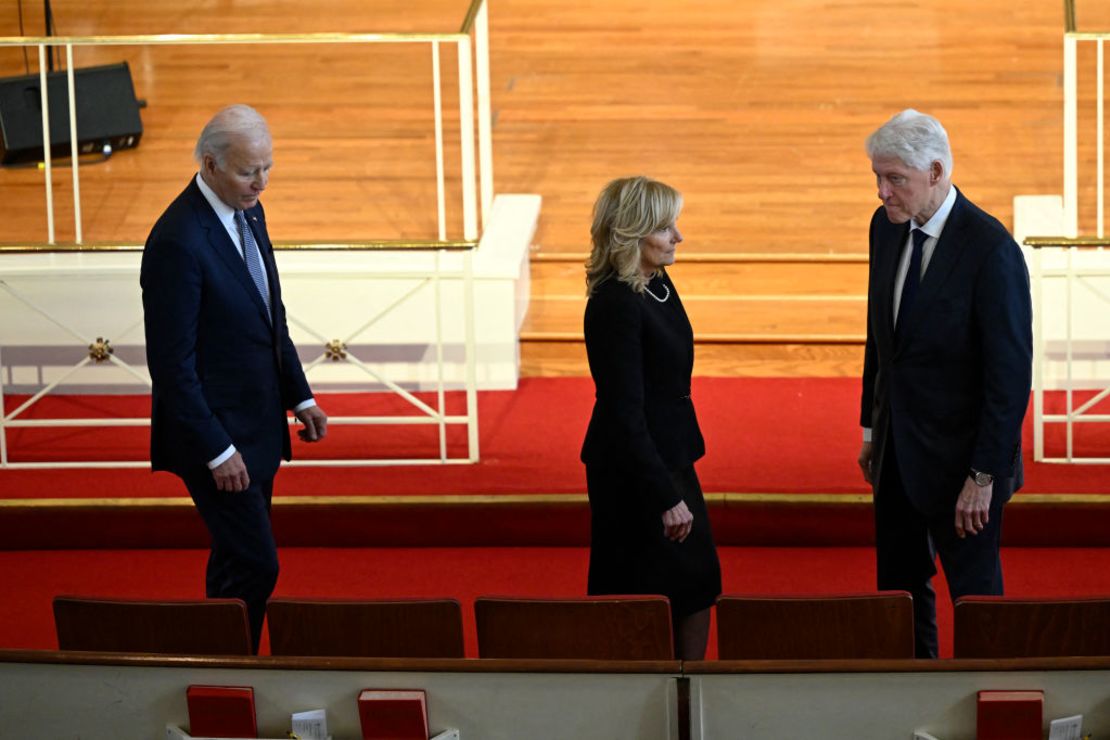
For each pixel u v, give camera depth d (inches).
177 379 501.4
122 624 442.3
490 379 848.9
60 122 1042.7
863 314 897.5
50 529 707.4
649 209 472.7
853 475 714.2
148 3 1289.4
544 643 436.1
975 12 1259.8
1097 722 393.4
